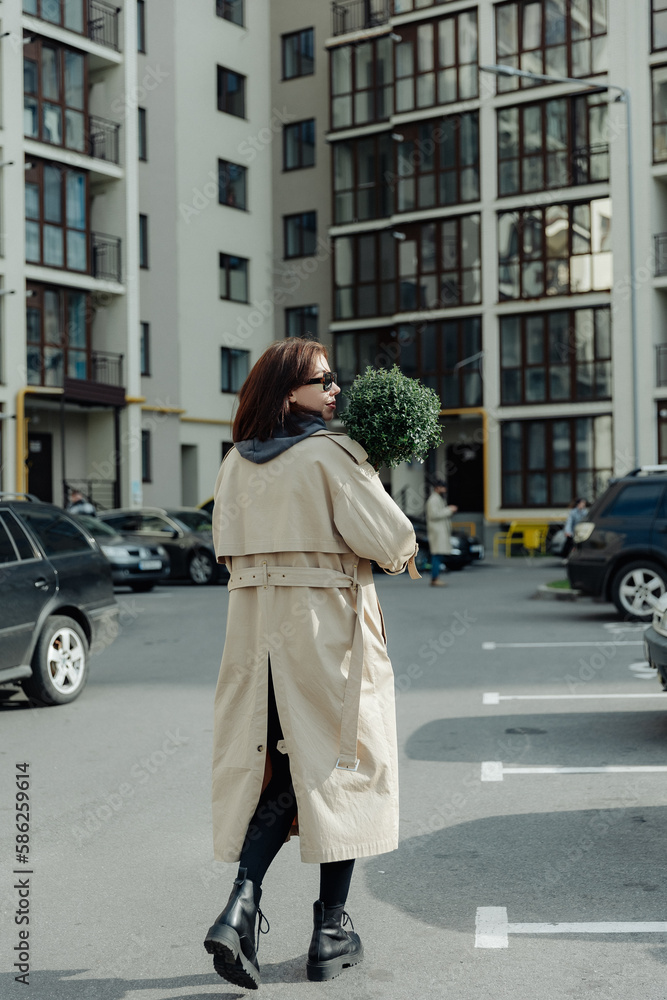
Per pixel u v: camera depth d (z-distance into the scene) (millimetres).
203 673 9930
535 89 33062
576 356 32625
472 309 34062
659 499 13047
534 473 33281
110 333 31188
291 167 38406
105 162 30266
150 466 33281
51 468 30641
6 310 27453
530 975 3229
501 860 4391
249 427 3176
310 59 37938
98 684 9422
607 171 32344
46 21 28391
